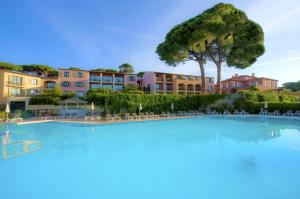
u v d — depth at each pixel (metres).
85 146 11.30
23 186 6.06
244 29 30.12
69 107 32.44
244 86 55.69
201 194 5.44
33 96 33.47
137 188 5.88
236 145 10.95
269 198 5.15
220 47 32.28
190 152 9.69
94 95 31.69
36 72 55.12
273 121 22.14
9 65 51.28
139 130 17.34
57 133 15.75
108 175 6.88
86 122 20.78
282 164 7.62
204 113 31.89
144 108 28.72
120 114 25.69
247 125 19.38
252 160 8.19
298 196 5.21
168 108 31.41
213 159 8.46
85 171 7.26
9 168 7.61
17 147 11.04
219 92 34.22
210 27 28.30
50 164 8.05
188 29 30.69
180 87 54.09
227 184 6.02
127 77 50.50
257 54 30.50
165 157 8.91
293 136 13.26
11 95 35.16
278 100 33.97
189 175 6.77
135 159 8.68
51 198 5.35
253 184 5.97
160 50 33.91
